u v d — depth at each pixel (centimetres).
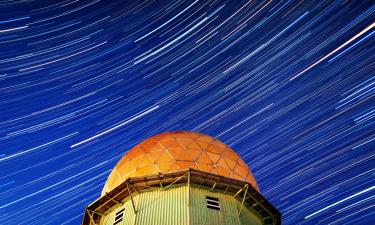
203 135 2266
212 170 1977
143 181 1867
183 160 1981
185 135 2194
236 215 1848
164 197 1842
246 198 1948
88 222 2044
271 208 2014
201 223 1727
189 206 1770
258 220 2044
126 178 1970
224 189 1923
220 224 1764
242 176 2064
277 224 2069
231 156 2150
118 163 2178
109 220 1941
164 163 1967
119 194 1923
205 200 1841
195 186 1881
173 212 1769
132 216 1800
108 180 2123
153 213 1783
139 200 1858
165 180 1870
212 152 2081
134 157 2084
